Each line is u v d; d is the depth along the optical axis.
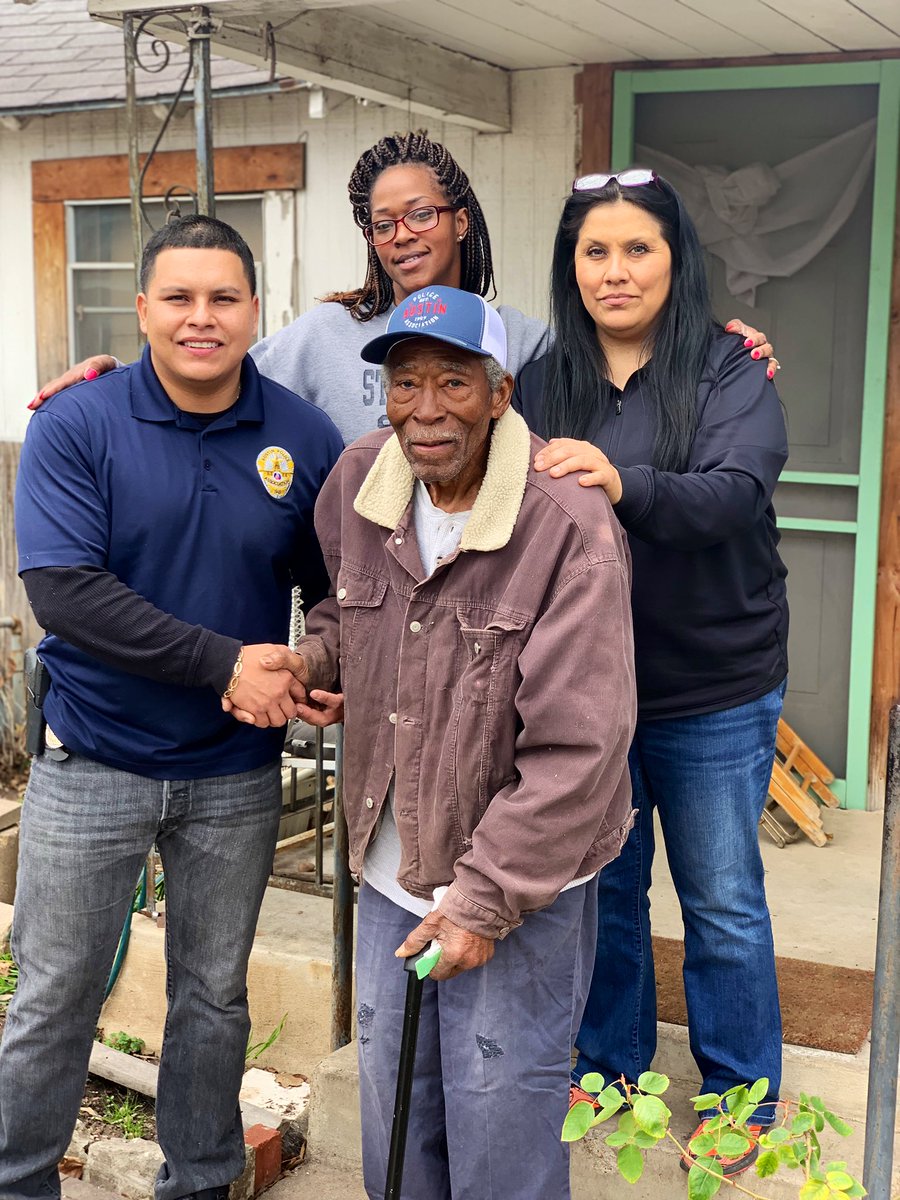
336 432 2.77
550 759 2.09
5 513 6.88
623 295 2.55
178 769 2.61
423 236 2.82
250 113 5.90
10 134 6.64
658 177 2.56
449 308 2.09
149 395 2.54
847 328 4.88
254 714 2.44
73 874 2.59
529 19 4.31
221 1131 2.85
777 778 4.60
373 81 4.42
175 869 2.74
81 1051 2.68
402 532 2.26
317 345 3.04
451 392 2.11
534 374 2.84
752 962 2.71
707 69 4.84
